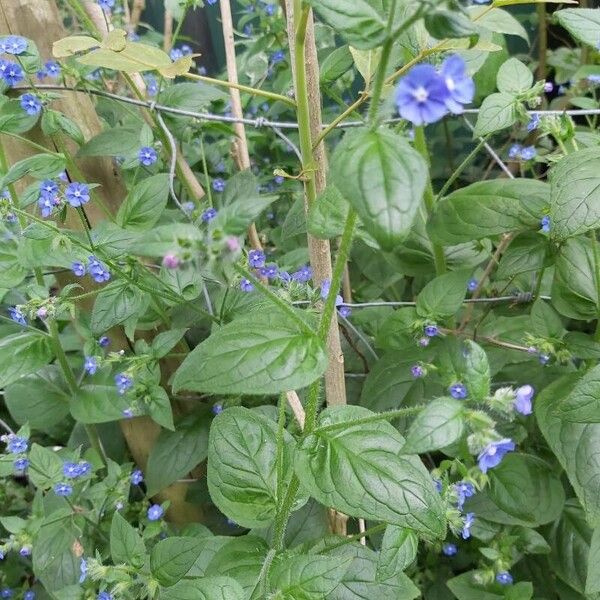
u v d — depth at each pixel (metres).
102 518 0.36
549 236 0.29
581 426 0.28
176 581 0.26
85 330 0.36
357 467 0.21
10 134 0.31
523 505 0.31
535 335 0.33
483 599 0.32
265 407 0.33
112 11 0.51
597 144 0.32
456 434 0.17
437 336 0.34
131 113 0.37
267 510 0.25
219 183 0.42
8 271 0.32
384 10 0.25
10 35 0.31
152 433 0.39
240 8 0.62
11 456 0.34
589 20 0.28
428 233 0.33
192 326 0.38
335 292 0.19
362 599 0.25
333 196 0.22
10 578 0.39
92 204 0.35
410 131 0.35
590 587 0.27
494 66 0.49
